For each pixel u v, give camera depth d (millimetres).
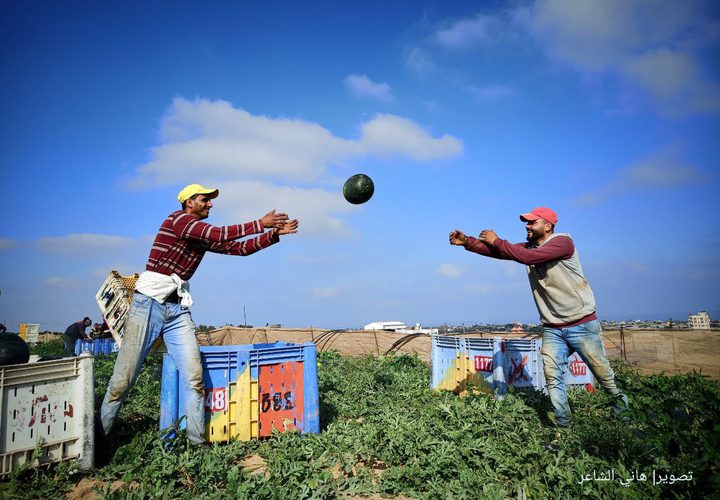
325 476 3723
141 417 5590
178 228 4465
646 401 4234
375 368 9992
